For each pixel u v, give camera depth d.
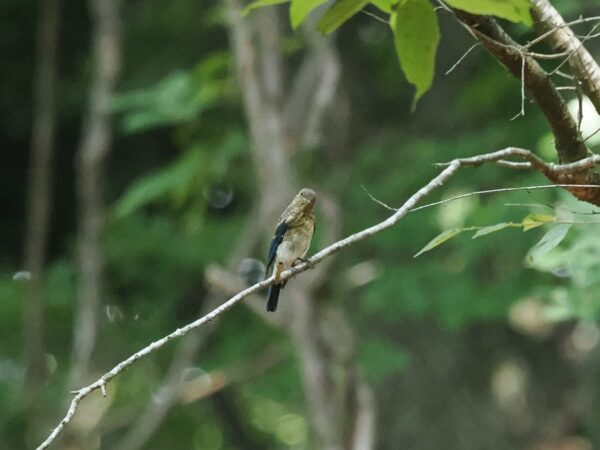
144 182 14.19
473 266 14.39
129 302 18.55
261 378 16.58
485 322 16.28
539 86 5.05
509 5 4.49
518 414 16.44
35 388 16.89
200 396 15.71
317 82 13.92
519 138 14.12
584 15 12.58
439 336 16.20
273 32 13.45
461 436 16.09
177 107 13.22
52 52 16.89
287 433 24.03
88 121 19.64
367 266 15.14
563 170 4.80
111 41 15.16
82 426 15.77
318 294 12.18
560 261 10.22
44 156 17.03
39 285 16.89
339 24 5.05
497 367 16.59
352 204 14.95
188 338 15.47
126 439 17.94
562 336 17.11
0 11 20.27
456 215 14.30
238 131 14.91
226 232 17.44
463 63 16.75
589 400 16.20
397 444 16.05
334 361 12.02
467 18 4.97
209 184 15.55
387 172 15.28
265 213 12.74
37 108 20.47
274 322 12.48
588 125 9.56
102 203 15.67
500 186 14.05
